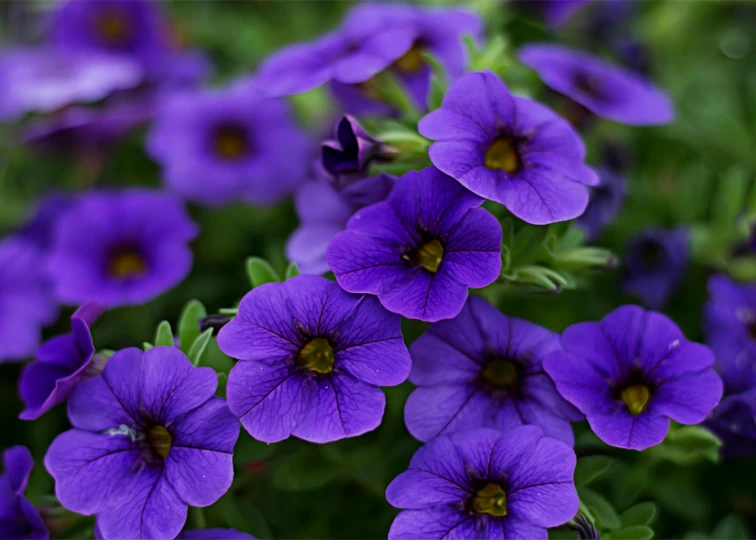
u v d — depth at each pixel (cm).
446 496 25
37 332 33
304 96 36
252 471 28
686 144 36
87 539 27
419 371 26
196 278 34
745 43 40
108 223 33
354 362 26
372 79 30
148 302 33
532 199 26
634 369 27
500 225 26
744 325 30
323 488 30
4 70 38
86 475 26
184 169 35
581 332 27
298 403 25
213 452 25
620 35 37
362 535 30
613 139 34
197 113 35
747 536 31
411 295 26
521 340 26
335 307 26
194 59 39
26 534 27
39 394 27
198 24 41
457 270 26
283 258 32
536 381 26
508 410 26
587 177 27
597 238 33
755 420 27
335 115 35
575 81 32
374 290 26
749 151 35
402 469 28
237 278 34
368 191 27
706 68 38
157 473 26
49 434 32
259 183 35
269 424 25
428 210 26
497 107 27
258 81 31
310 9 40
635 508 27
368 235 26
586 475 27
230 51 42
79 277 33
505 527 25
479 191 26
